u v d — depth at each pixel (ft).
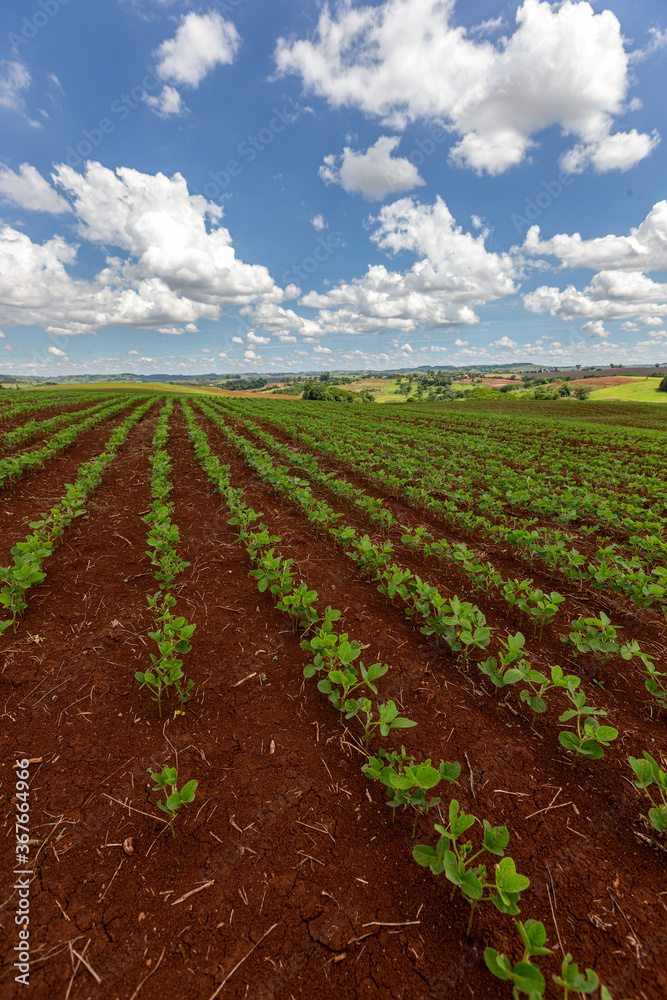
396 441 59.82
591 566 16.05
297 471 37.99
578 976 5.10
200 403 121.90
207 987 5.84
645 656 10.69
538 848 7.77
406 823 8.19
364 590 17.04
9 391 152.46
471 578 16.08
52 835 7.58
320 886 7.07
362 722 10.27
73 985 5.79
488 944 6.40
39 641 12.65
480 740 10.18
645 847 7.90
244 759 9.39
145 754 9.34
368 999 5.76
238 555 19.48
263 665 12.41
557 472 40.37
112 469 34.17
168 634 11.19
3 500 24.90
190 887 6.98
